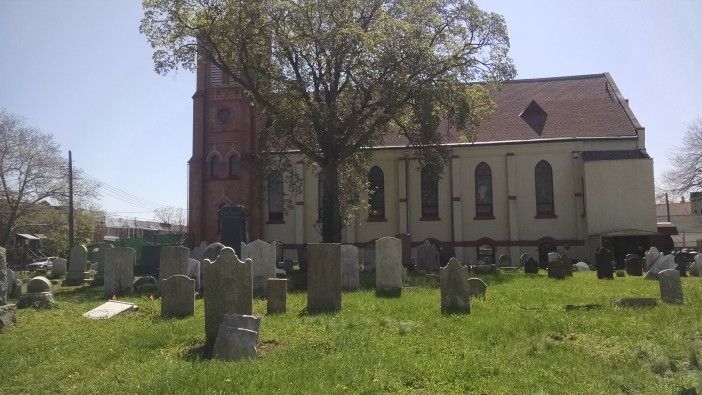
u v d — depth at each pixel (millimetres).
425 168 38062
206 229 43062
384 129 32281
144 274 28922
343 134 30297
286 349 9492
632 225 38875
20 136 53781
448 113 32031
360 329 11109
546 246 41250
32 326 13055
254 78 32156
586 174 39750
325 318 12602
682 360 8484
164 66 30547
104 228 83250
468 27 30078
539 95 46594
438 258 32531
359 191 37844
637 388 7191
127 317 14109
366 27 29938
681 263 27016
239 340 9133
